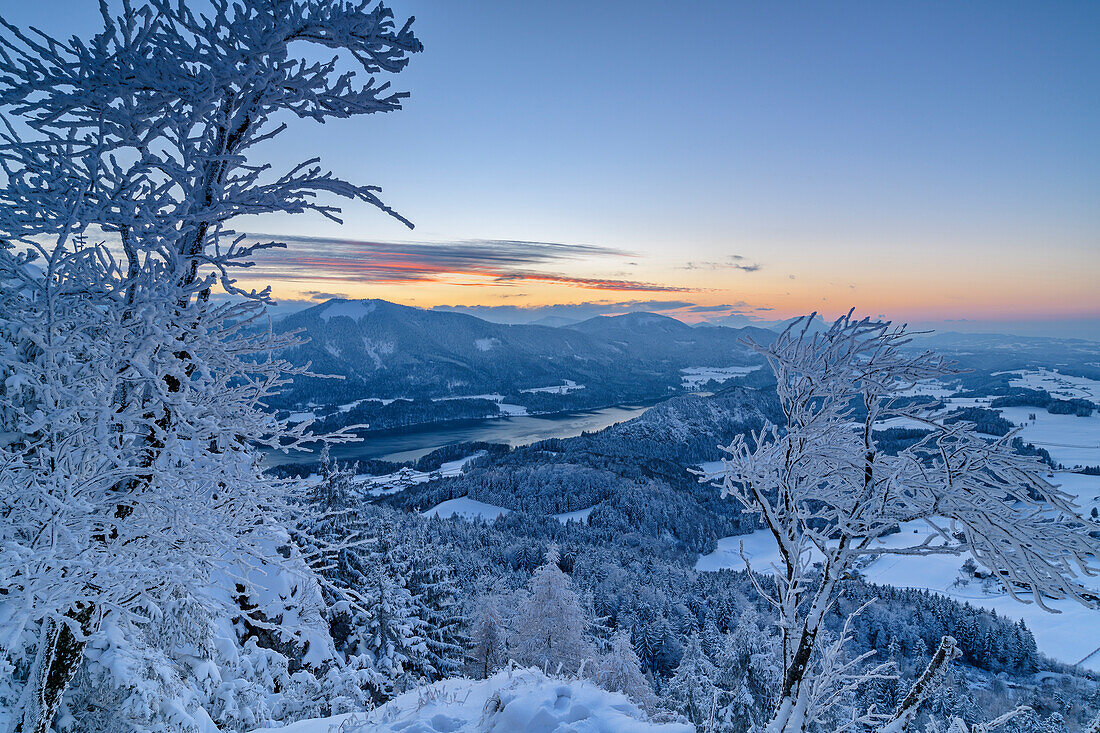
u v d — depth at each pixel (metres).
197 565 5.48
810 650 5.93
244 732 7.70
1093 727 5.12
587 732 4.92
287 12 5.09
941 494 5.50
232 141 5.54
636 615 56.34
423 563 24.31
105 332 5.05
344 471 18.59
